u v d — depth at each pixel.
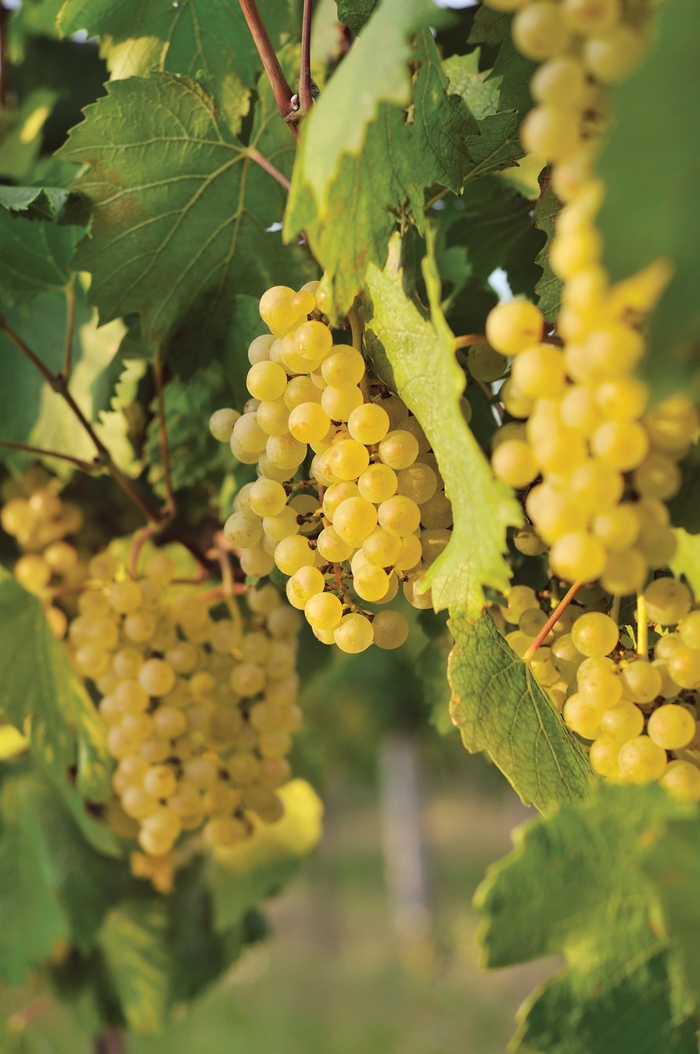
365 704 3.86
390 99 0.56
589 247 0.52
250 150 0.76
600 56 0.52
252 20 0.70
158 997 1.03
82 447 0.89
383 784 6.77
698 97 0.48
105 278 0.77
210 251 0.78
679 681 0.61
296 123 0.70
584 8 0.51
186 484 0.87
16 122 1.06
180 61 0.80
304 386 0.64
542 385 0.55
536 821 0.59
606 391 0.53
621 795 0.58
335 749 3.96
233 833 0.83
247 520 0.68
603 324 0.52
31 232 0.80
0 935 0.94
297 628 0.82
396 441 0.62
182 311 0.79
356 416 0.62
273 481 0.66
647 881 0.56
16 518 0.90
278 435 0.65
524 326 0.56
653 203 0.48
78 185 0.74
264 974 4.87
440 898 5.86
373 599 0.62
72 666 0.84
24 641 0.81
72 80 1.09
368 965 4.98
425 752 5.63
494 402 0.71
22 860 0.95
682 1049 0.58
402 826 5.32
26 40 1.07
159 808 0.80
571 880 0.59
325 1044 3.97
